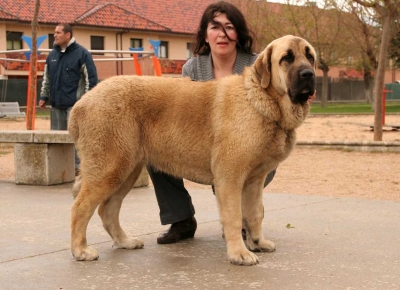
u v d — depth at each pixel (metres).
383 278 4.20
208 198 7.75
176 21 45.56
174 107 4.78
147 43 42.56
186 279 4.22
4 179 9.65
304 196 7.92
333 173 10.48
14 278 4.25
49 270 4.46
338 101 55.34
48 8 38.50
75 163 9.45
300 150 14.33
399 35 37.44
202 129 4.71
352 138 17.16
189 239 5.54
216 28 5.46
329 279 4.18
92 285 4.09
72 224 4.73
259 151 4.54
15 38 36.59
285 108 4.51
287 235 5.61
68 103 9.97
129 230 5.88
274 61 4.49
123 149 4.67
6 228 5.93
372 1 14.59
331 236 5.54
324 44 40.28
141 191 8.35
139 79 4.88
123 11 41.47
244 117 4.51
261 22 36.84
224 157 4.54
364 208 6.98
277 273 4.34
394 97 56.28
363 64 46.09
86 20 38.59
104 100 4.68
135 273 4.38
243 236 5.36
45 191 8.38
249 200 4.96
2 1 36.81
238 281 4.16
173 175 4.96
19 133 8.93
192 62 5.79
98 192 4.66
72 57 9.93
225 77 4.88
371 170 10.79
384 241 5.32
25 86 35.03
